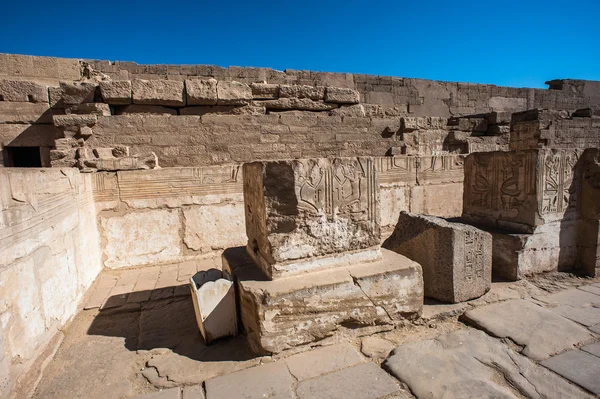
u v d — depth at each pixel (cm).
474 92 1320
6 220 239
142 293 414
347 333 300
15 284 245
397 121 847
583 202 438
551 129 1090
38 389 245
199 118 661
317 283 284
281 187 293
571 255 443
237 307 310
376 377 249
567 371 249
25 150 862
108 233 505
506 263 416
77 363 277
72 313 353
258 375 254
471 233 351
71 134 604
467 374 248
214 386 243
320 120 761
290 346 279
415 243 381
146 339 312
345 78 1138
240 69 1003
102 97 633
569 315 330
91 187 486
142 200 518
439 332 313
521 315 329
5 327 226
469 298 360
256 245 337
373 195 326
